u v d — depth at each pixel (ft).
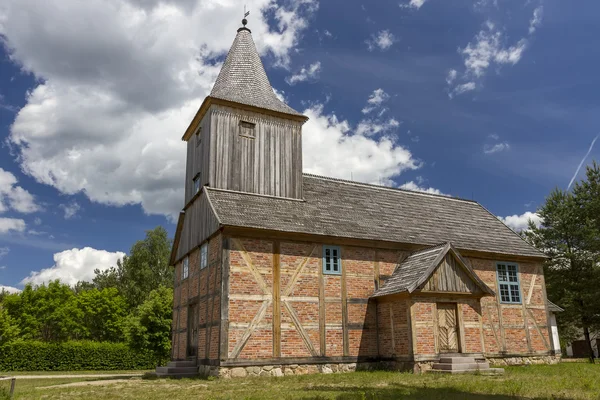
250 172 64.34
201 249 62.59
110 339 156.76
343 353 58.08
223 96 64.59
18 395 40.55
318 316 57.67
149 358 117.19
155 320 92.07
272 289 55.67
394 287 59.36
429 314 57.31
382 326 60.39
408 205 78.02
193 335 63.36
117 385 48.93
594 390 36.52
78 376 78.48
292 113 68.59
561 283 111.75
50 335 154.61
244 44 75.05
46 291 152.46
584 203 114.83
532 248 77.15
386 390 37.96
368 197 75.25
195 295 62.90
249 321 53.52
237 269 54.39
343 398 32.58
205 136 65.21
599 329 108.78
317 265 59.21
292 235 58.18
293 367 54.65
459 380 45.03
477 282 60.23
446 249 59.26
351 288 60.75
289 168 67.41
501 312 70.03
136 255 164.25
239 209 58.75
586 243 109.29
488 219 84.28
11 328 121.70
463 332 58.95
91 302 157.48
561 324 114.73
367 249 63.52
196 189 67.72
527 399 31.86
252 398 33.86
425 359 55.62
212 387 42.86
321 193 70.64
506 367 63.52
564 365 67.77
